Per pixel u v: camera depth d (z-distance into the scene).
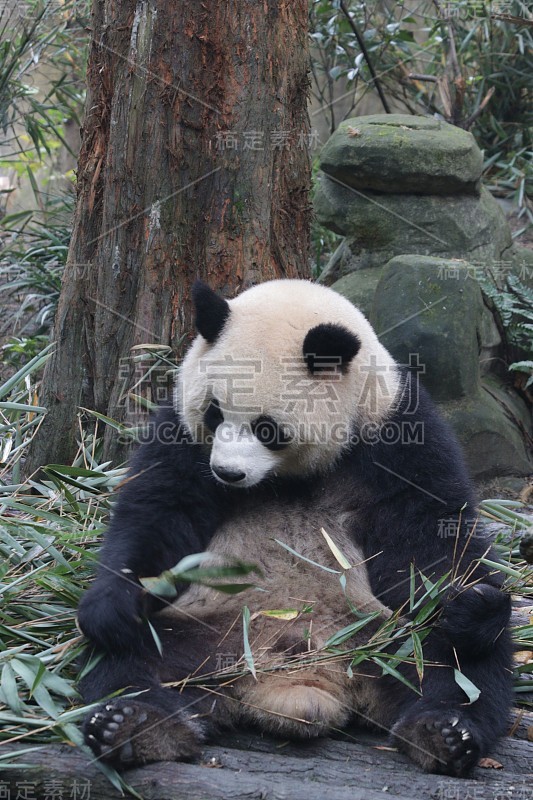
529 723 5.09
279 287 5.64
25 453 7.68
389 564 5.32
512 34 14.80
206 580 5.31
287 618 4.93
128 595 4.87
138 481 5.48
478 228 10.65
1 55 13.49
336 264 11.12
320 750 4.76
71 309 7.21
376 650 4.94
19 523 5.63
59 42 14.23
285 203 7.12
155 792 4.26
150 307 6.94
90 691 4.68
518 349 10.53
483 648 4.90
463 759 4.50
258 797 4.16
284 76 6.85
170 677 4.89
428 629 5.00
